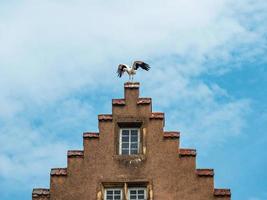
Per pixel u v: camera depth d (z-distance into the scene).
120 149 29.97
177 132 30.00
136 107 30.67
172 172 29.23
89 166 29.48
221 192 28.78
